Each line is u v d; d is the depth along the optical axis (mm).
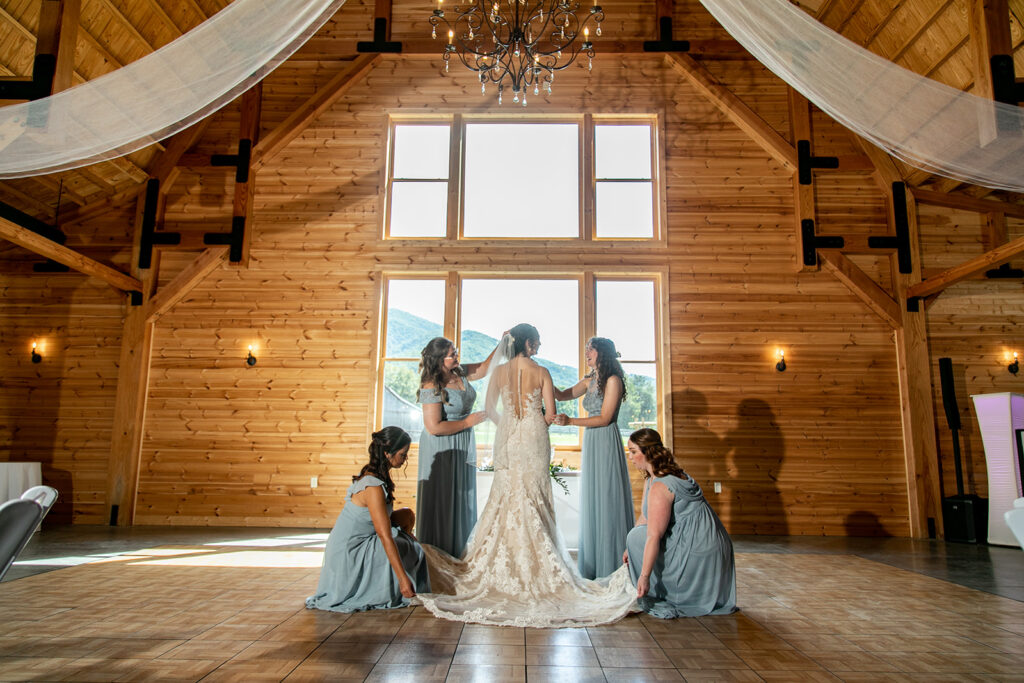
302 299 7504
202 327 7469
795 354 7324
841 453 7141
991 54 4191
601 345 3990
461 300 7566
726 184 7652
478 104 7895
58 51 4426
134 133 3887
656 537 3055
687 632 2791
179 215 7707
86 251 7645
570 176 7879
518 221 7801
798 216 7426
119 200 7664
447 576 3402
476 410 4070
